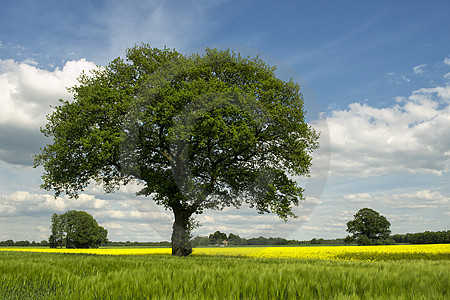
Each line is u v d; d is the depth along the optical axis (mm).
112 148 10906
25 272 4484
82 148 11992
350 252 19438
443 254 18328
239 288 3070
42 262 6047
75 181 13797
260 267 4695
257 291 3018
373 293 2861
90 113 12180
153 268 4488
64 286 3449
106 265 5594
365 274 3766
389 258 17250
